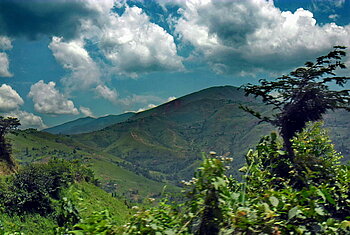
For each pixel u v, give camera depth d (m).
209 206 2.05
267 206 1.96
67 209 2.96
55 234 2.95
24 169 32.66
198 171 2.13
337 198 3.25
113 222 2.14
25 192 30.19
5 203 29.67
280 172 3.58
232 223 1.96
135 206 2.14
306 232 2.01
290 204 2.10
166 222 2.10
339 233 2.04
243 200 2.17
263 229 1.90
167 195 2.19
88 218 2.15
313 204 2.05
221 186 2.06
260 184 3.16
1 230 13.40
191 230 2.03
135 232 1.98
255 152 3.34
